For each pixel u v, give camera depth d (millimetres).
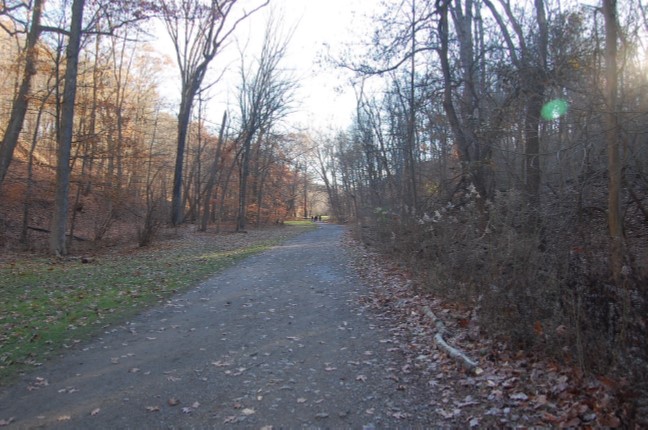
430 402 4418
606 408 3709
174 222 30438
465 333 6211
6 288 10047
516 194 7836
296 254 17938
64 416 4203
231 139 36375
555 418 3822
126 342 6453
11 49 23141
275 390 4750
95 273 12383
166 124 45656
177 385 4898
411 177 16875
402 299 8875
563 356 4551
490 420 3973
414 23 12617
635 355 3807
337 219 59906
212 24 27000
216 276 12211
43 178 23062
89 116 22141
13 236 19484
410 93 17797
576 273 4922
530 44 10047
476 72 14133
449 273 8156
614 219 6352
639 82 7938
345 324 7348
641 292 4066
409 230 12945
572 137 9188
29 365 5488
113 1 17156
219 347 6203
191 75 30016
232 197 41031
